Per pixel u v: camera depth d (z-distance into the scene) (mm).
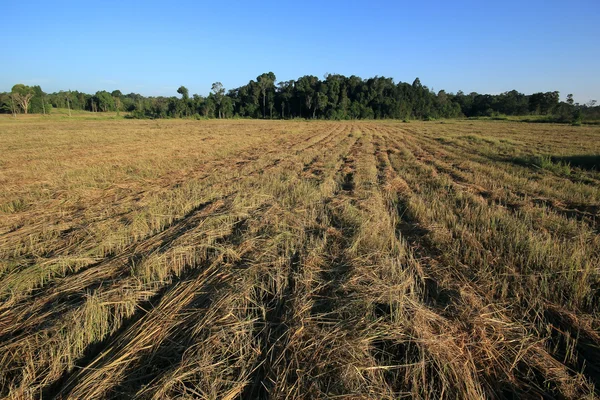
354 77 105000
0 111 85062
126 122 58250
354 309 3836
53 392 3129
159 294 4625
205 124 52781
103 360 3367
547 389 3000
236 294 4156
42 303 4270
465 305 3984
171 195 9383
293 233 6270
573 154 16797
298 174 12680
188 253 5398
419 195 9297
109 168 13500
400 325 3572
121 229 6496
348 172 13086
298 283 4508
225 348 3328
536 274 4648
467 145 22375
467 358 3195
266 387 2959
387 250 5566
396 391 2916
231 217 7172
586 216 7719
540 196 9406
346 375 2883
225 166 14523
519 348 3416
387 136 31375
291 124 56781
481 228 6348
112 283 4648
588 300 4105
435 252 5594
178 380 2924
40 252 5785
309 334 3455
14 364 3307
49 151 18391
